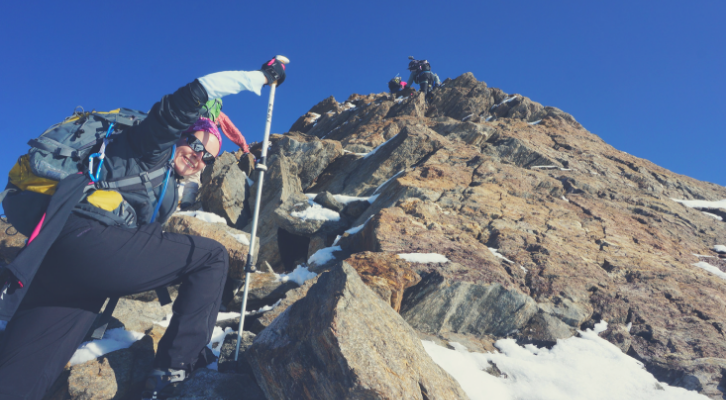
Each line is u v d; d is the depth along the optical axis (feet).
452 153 23.63
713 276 13.28
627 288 11.95
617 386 8.59
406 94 44.37
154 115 6.26
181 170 7.45
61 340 6.37
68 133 6.36
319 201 20.53
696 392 8.48
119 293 6.76
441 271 10.69
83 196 6.24
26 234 6.45
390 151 25.32
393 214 14.70
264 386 7.44
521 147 24.88
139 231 6.79
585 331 10.67
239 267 12.64
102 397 7.43
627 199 19.49
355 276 7.66
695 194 22.25
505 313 10.60
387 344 6.92
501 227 15.19
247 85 6.68
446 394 6.97
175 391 7.15
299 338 7.28
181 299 7.41
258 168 8.30
